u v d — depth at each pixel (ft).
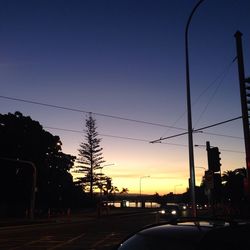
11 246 70.03
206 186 70.64
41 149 220.84
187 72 76.84
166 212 149.48
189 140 75.15
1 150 206.90
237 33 57.82
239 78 56.54
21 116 220.43
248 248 17.01
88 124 361.92
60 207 265.54
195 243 16.67
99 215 212.02
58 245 71.15
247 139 54.65
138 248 17.94
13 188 209.36
